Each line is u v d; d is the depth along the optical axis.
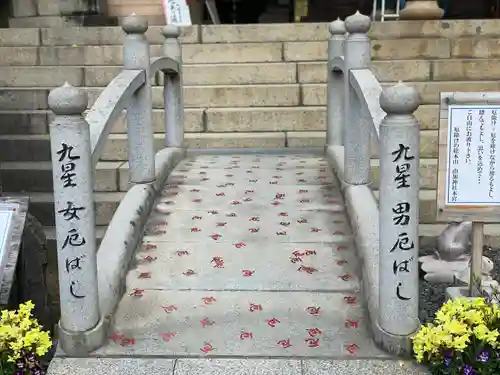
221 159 6.29
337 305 3.89
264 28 8.46
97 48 8.19
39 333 3.32
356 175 4.99
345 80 4.89
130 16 4.82
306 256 4.38
